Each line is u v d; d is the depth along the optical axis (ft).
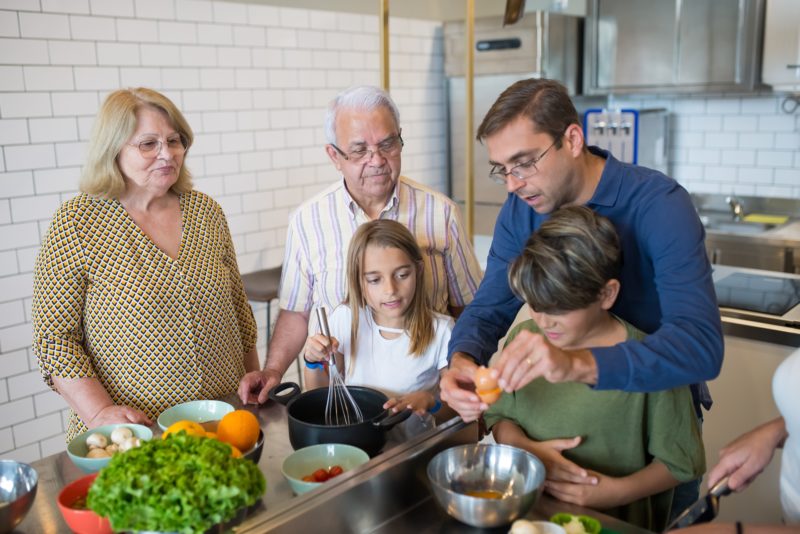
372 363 5.87
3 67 9.34
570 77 13.84
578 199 4.80
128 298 5.71
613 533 3.81
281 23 12.30
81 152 10.23
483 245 14.64
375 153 5.72
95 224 5.71
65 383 5.59
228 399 5.75
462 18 14.11
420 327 5.73
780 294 8.24
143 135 5.61
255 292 11.23
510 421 4.90
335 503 3.84
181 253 6.03
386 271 5.48
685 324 4.07
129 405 5.82
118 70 10.42
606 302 4.34
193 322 5.96
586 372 3.78
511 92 4.52
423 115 14.82
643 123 12.78
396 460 4.14
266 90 12.27
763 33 11.60
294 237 6.53
